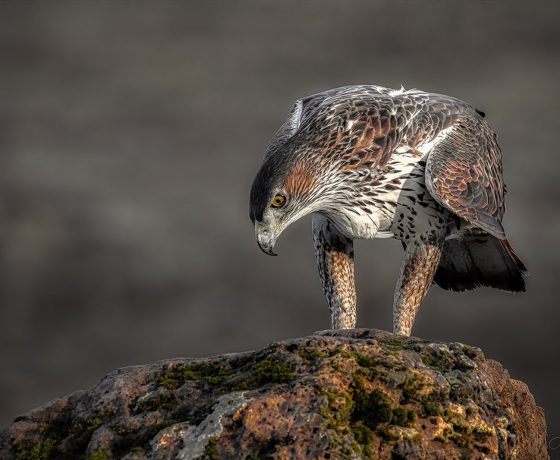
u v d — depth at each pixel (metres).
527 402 6.14
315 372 5.36
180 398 5.49
